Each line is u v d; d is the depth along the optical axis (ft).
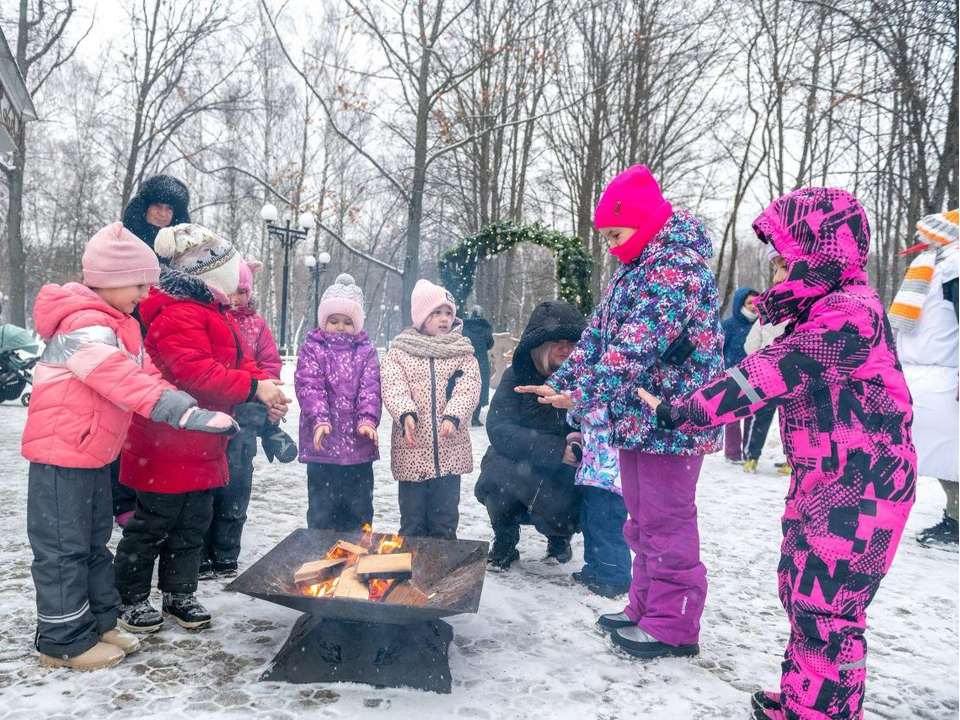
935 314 13.76
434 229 79.77
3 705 6.78
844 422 6.19
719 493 18.56
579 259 21.35
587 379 7.89
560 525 11.15
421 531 10.98
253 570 7.59
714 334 8.25
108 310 7.77
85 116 90.79
